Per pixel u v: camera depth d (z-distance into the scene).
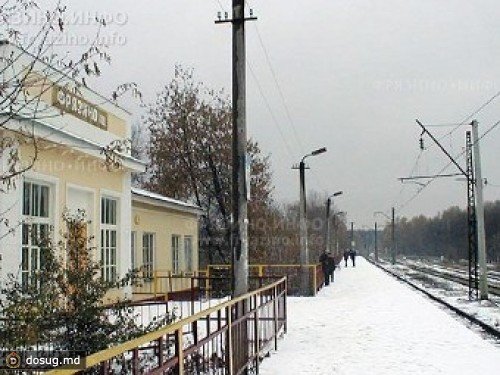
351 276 45.94
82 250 8.83
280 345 12.59
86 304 8.06
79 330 7.91
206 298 23.81
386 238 144.00
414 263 87.31
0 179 6.76
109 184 17.88
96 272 8.89
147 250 23.75
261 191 37.38
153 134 38.72
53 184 14.21
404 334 14.13
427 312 19.03
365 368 10.19
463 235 88.62
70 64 6.04
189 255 29.23
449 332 14.45
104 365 4.21
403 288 31.80
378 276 45.41
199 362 6.54
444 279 43.50
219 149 37.91
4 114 5.95
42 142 12.76
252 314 9.83
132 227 21.84
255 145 37.53
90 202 16.62
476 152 25.48
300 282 28.91
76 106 15.56
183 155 38.22
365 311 19.42
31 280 8.33
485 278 25.12
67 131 14.88
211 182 38.25
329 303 22.62
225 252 37.81
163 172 38.19
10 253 12.03
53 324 7.70
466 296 27.47
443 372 9.88
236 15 12.32
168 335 6.27
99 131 17.11
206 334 7.04
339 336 13.86
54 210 14.20
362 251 158.00
